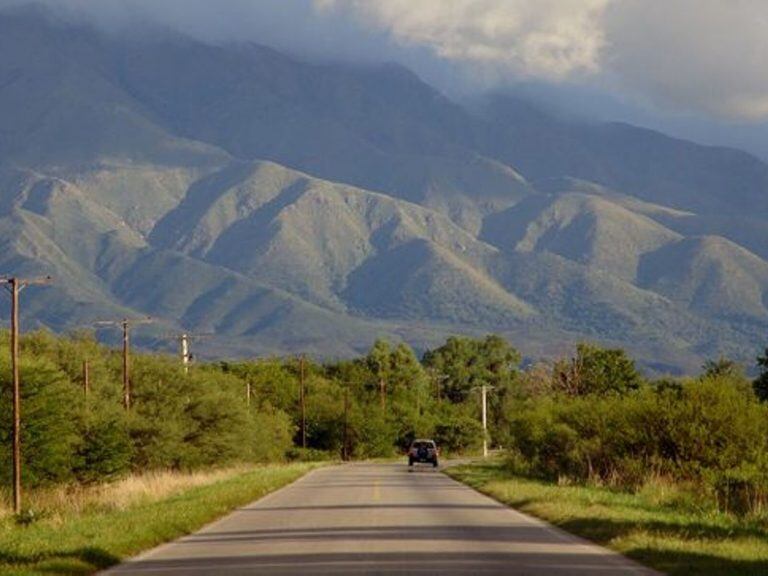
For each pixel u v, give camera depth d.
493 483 106.25
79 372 140.88
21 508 77.44
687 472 87.19
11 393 95.25
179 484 103.69
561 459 113.69
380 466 188.25
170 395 150.75
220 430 155.00
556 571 41.16
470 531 58.16
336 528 60.75
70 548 47.72
